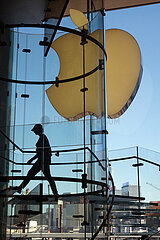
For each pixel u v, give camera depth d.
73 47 4.99
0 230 4.20
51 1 4.89
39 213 4.33
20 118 4.51
